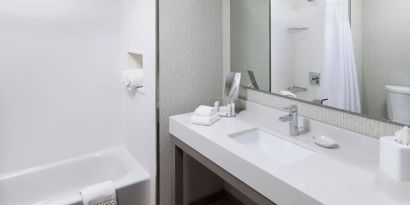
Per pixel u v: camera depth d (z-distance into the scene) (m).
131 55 2.32
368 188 0.97
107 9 2.34
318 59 1.48
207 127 1.64
